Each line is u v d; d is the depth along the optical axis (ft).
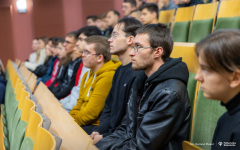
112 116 5.26
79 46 8.36
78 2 23.66
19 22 24.03
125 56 5.48
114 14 13.09
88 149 3.43
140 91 4.21
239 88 2.37
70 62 9.52
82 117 5.99
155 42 3.84
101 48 6.36
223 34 2.25
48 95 6.20
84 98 6.57
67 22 23.75
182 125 3.52
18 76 9.64
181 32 9.08
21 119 4.99
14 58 24.22
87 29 8.38
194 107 4.27
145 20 10.68
